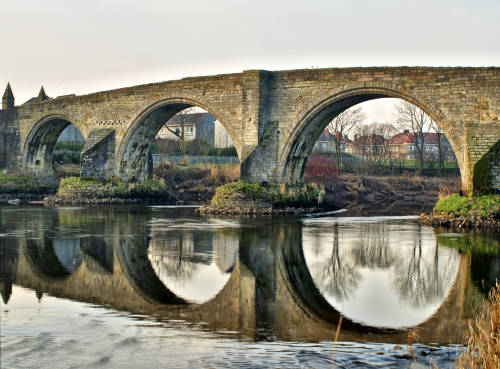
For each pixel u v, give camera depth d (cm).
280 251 2281
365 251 2289
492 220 2909
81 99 4800
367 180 5531
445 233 2761
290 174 3853
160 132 9675
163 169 5422
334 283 1767
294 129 3638
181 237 2623
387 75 3338
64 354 1103
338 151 6688
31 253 2209
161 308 1461
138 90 4369
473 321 1359
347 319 1379
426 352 1105
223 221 3253
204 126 9431
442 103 3180
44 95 7269
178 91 4116
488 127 3002
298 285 1739
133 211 3828
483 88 3067
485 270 1933
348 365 1030
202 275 1861
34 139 5338
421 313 1435
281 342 1188
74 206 4197
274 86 3703
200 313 1416
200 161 6356
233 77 3822
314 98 3562
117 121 4525
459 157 3133
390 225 3097
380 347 1153
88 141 4575
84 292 1622
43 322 1320
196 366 1033
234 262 2067
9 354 1103
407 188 5375
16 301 1517
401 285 1738
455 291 1662
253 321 1349
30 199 4847
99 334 1230
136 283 1739
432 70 3203
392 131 9844
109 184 4484
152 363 1051
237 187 3700
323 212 3862
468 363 913
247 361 1056
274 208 3666
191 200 4856
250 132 3712
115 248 2330
